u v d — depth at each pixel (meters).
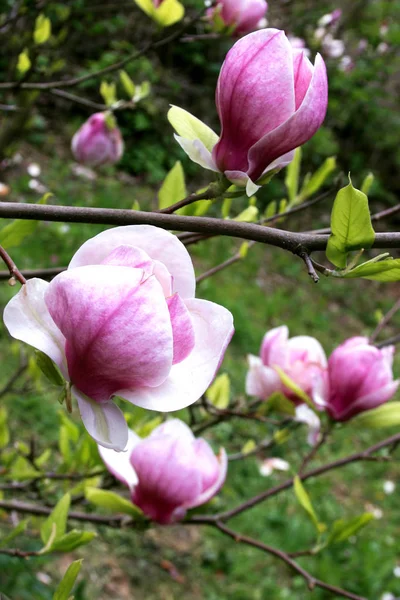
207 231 0.74
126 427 0.71
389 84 6.06
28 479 1.23
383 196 6.29
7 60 2.35
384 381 1.08
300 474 1.17
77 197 4.57
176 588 2.63
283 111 0.76
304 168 5.15
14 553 0.99
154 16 1.23
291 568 1.08
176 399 0.70
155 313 0.68
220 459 0.98
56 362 0.69
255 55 0.76
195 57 4.84
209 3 1.33
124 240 0.71
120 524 1.10
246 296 4.53
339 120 5.72
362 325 5.16
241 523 3.04
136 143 4.99
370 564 3.06
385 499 3.55
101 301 0.68
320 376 1.09
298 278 5.18
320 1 3.40
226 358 3.82
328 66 4.24
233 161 0.78
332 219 0.74
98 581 2.45
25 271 0.94
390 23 4.84
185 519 1.00
